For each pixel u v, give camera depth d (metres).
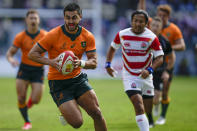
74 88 22.58
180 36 36.97
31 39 34.44
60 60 21.67
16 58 86.06
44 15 92.69
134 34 25.88
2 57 89.69
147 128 24.22
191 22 91.88
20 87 33.44
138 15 25.09
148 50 25.86
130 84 25.66
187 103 49.56
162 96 35.12
